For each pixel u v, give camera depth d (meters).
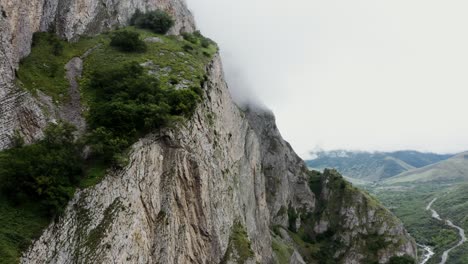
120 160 41.38
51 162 36.22
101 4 74.81
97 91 52.06
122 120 45.38
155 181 47.03
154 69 60.69
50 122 44.16
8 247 29.50
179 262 47.31
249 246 64.81
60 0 64.38
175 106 52.53
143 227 43.31
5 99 40.28
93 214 37.31
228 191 67.31
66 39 63.03
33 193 33.88
